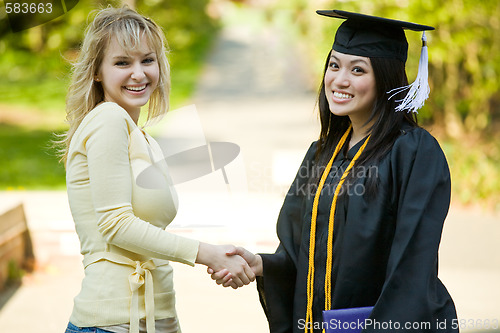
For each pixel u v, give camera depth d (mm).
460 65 12461
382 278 3035
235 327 5566
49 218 8695
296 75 21531
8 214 6887
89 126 3012
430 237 2877
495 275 6809
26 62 20297
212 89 20312
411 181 2953
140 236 2957
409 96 3064
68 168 3109
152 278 3092
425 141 3023
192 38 27906
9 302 6207
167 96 3369
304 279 3240
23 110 18141
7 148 14016
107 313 3000
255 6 39188
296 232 3445
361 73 3090
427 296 2826
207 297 6281
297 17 17578
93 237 3053
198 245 3113
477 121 12539
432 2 10938
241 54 26734
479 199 9766
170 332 3170
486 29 11680
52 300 6250
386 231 3010
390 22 3051
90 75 3148
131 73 3119
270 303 3408
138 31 3100
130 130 3062
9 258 6820
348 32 3127
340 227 3098
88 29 3174
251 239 7109
